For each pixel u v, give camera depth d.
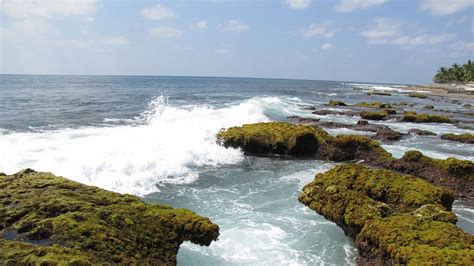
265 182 16.48
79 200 9.45
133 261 8.07
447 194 12.08
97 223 8.55
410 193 11.85
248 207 13.43
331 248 10.65
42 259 6.85
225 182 16.31
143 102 43.31
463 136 27.12
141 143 19.42
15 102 36.47
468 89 114.44
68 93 52.81
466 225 12.65
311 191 12.28
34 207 8.80
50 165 15.09
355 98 71.00
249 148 21.52
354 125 31.17
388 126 33.38
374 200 11.40
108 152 17.23
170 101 45.62
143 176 15.70
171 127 24.25
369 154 19.89
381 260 9.15
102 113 32.06
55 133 21.30
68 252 7.36
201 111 32.44
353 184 12.58
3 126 22.91
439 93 103.38
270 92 77.50
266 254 10.13
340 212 11.05
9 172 14.05
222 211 12.97
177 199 13.96
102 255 7.74
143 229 9.07
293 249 10.48
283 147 21.27
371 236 9.54
